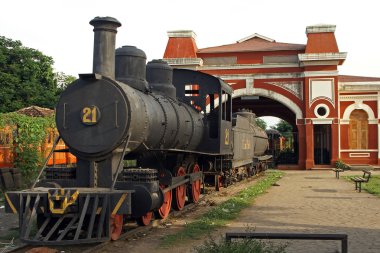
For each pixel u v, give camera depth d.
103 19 8.80
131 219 9.99
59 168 8.74
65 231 7.25
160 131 10.05
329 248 7.60
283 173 27.16
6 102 34.69
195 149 13.28
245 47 32.53
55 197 7.43
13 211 7.63
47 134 20.33
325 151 32.38
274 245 7.62
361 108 31.05
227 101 15.94
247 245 5.98
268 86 30.86
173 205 11.16
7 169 15.23
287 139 59.12
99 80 8.50
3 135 17.19
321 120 29.86
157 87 11.93
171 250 7.45
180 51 31.34
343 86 30.92
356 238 8.43
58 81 44.72
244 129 20.38
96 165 8.44
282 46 31.69
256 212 11.52
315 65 29.88
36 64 38.19
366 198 14.68
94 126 8.39
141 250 7.45
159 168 10.38
